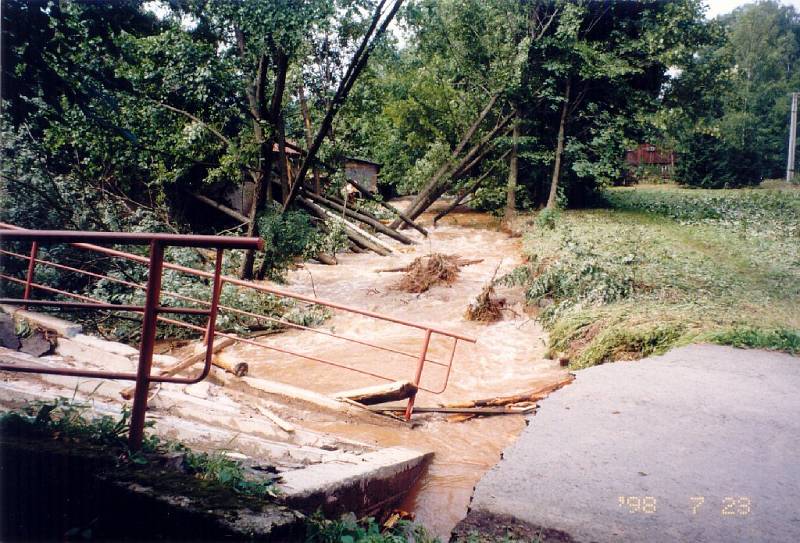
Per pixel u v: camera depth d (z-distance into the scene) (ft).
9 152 35.04
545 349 32.68
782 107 147.23
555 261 45.24
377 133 65.21
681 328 27.81
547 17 77.77
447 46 78.48
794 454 14.79
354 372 28.71
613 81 78.74
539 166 87.86
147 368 10.78
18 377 18.79
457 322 39.75
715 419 17.13
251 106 48.06
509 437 20.88
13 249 32.32
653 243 55.72
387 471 15.39
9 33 15.65
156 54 40.50
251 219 48.62
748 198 99.45
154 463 10.37
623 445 15.42
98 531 9.38
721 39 78.07
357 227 67.92
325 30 42.78
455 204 87.45
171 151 45.19
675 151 152.25
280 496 10.77
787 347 24.77
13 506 9.73
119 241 10.39
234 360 23.81
